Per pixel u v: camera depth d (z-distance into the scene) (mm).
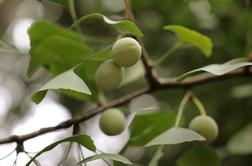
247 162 1225
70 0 938
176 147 1295
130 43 852
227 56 1217
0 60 1546
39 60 911
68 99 1431
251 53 1043
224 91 1235
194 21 1229
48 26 908
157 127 951
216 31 1222
